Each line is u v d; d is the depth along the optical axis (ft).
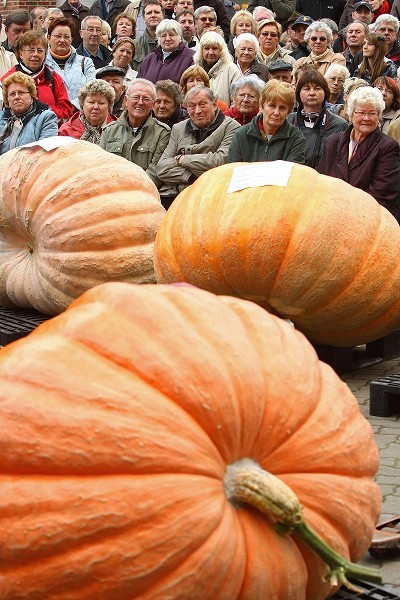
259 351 10.40
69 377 9.66
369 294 20.89
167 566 9.11
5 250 25.52
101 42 44.62
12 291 25.18
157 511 9.14
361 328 21.86
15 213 24.14
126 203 23.84
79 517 9.14
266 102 27.96
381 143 26.99
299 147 28.32
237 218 20.31
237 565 9.30
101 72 35.99
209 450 9.50
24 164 24.14
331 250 20.33
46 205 23.58
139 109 31.17
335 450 10.19
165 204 31.22
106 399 9.48
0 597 9.41
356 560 10.73
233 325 10.42
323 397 10.53
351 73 42.93
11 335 23.94
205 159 30.22
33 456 9.36
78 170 23.84
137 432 9.32
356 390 22.70
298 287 20.44
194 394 9.62
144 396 9.53
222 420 9.61
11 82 31.65
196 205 21.06
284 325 11.14
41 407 9.49
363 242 20.72
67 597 9.22
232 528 9.39
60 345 10.02
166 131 31.50
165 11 47.75
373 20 52.11
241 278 20.49
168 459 9.30
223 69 36.86
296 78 36.06
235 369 9.92
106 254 23.52
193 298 10.61
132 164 24.93
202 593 9.20
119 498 9.14
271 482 9.45
